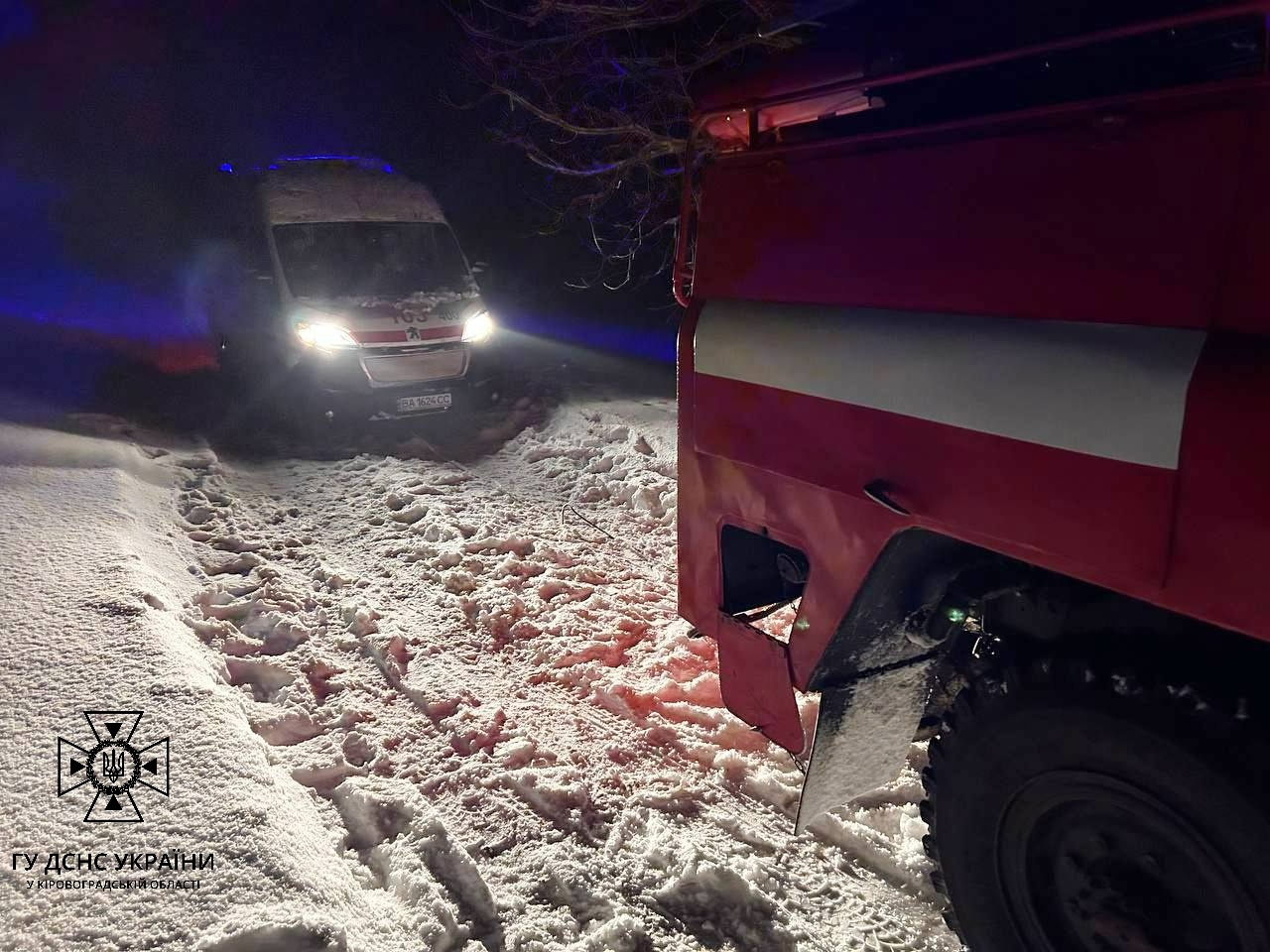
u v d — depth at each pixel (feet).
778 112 7.52
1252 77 4.10
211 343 31.22
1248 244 4.17
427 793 9.90
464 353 26.53
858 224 6.13
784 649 7.50
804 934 8.04
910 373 5.77
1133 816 5.21
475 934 7.82
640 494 19.93
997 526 5.39
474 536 17.93
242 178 29.94
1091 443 4.80
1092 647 5.71
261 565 15.78
